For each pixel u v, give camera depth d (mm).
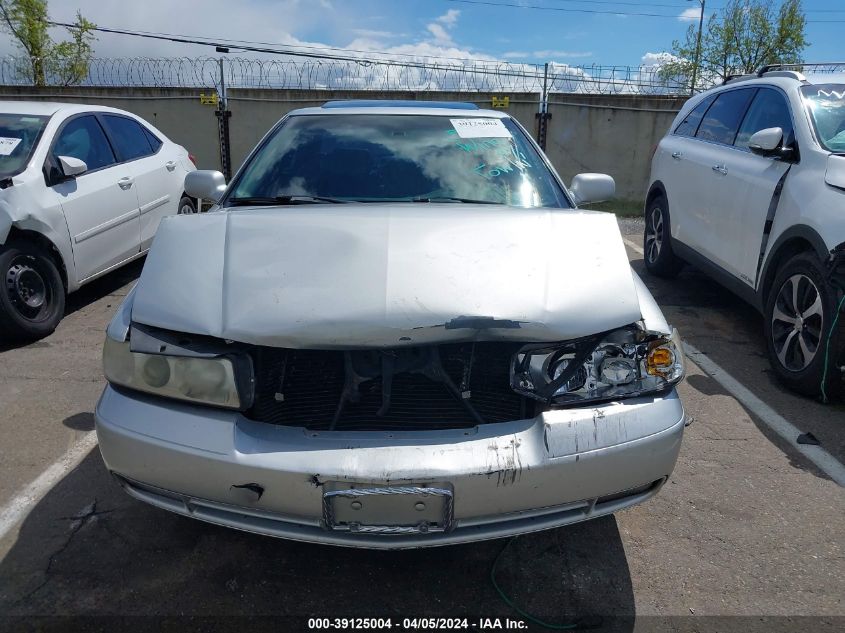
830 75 4613
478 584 2354
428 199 3002
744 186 4566
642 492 2227
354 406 2143
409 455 1957
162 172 6203
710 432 3434
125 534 2572
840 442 3340
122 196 5504
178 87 12500
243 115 12500
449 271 2133
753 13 30328
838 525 2688
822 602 2275
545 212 2555
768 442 3336
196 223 2389
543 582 2365
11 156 4770
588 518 2139
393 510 1955
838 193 3637
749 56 30734
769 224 4207
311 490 1944
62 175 4883
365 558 2471
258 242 2258
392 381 2148
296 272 2137
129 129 6059
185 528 2613
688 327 5039
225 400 2043
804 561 2477
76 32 18469
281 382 2146
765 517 2736
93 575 2346
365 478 1915
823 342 3578
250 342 1999
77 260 4996
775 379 4102
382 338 1979
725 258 4781
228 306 2074
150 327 2137
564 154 12242
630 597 2297
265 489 1970
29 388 3857
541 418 2055
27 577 2328
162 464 2047
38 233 4594
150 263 2289
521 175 3174
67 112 5328
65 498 2795
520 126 3605
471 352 2162
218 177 3424
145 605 2215
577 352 2125
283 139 3336
